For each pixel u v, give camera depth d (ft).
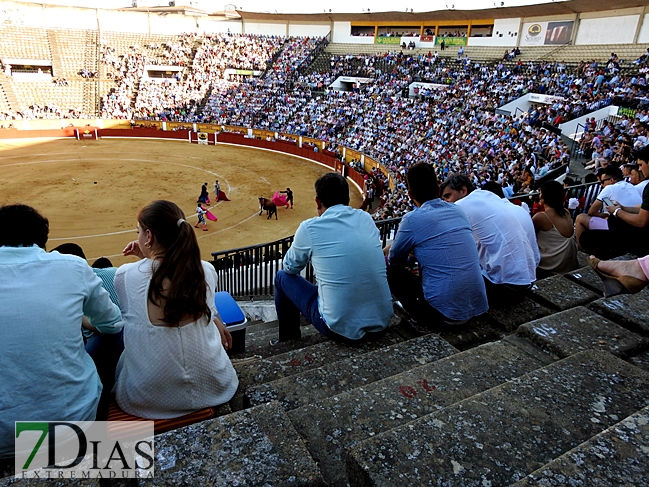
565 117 82.89
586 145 64.95
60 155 115.65
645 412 7.02
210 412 9.25
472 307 12.23
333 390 9.64
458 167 76.18
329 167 118.62
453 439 6.91
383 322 12.12
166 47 174.50
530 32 129.18
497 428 7.16
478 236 14.24
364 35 167.73
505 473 6.36
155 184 93.35
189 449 6.64
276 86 158.51
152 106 152.56
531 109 98.78
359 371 10.26
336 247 11.45
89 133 141.28
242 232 69.72
